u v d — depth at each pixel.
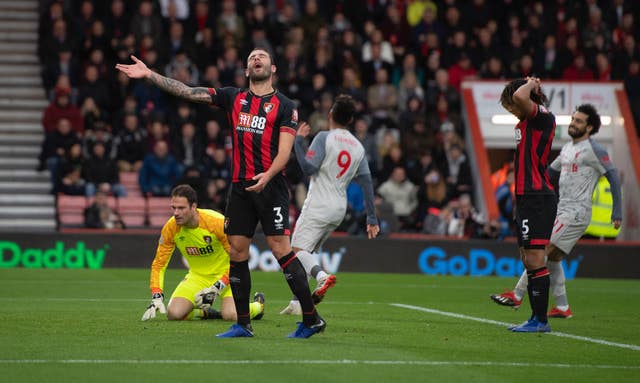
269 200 24.80
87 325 28.12
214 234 29.38
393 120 67.75
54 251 55.50
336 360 22.20
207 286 30.09
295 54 67.75
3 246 55.09
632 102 71.75
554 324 31.25
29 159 66.25
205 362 21.56
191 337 25.56
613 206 33.25
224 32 68.81
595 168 33.09
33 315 30.88
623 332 29.41
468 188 64.94
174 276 50.44
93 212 58.22
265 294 41.56
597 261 59.62
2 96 68.94
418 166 64.75
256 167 24.73
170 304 29.78
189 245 29.52
